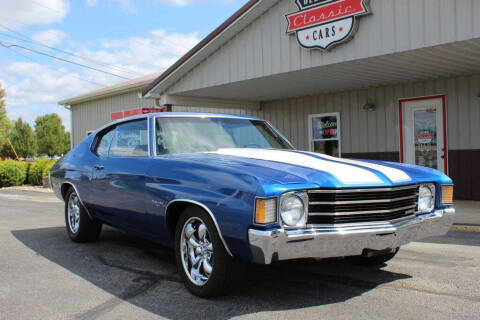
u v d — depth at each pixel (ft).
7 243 19.15
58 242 19.25
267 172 10.64
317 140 38.88
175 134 14.49
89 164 17.07
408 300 11.44
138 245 18.53
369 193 10.91
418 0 22.52
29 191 52.11
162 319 10.29
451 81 30.50
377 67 27.04
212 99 39.73
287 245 9.80
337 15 25.17
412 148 32.81
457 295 11.78
